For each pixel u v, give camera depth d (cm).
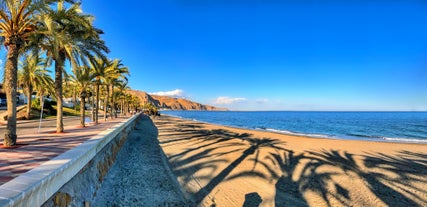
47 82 2864
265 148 1516
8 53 777
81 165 542
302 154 1349
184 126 3659
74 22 1068
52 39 945
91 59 1355
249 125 5006
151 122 4441
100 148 746
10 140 762
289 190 782
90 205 563
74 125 1895
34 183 335
